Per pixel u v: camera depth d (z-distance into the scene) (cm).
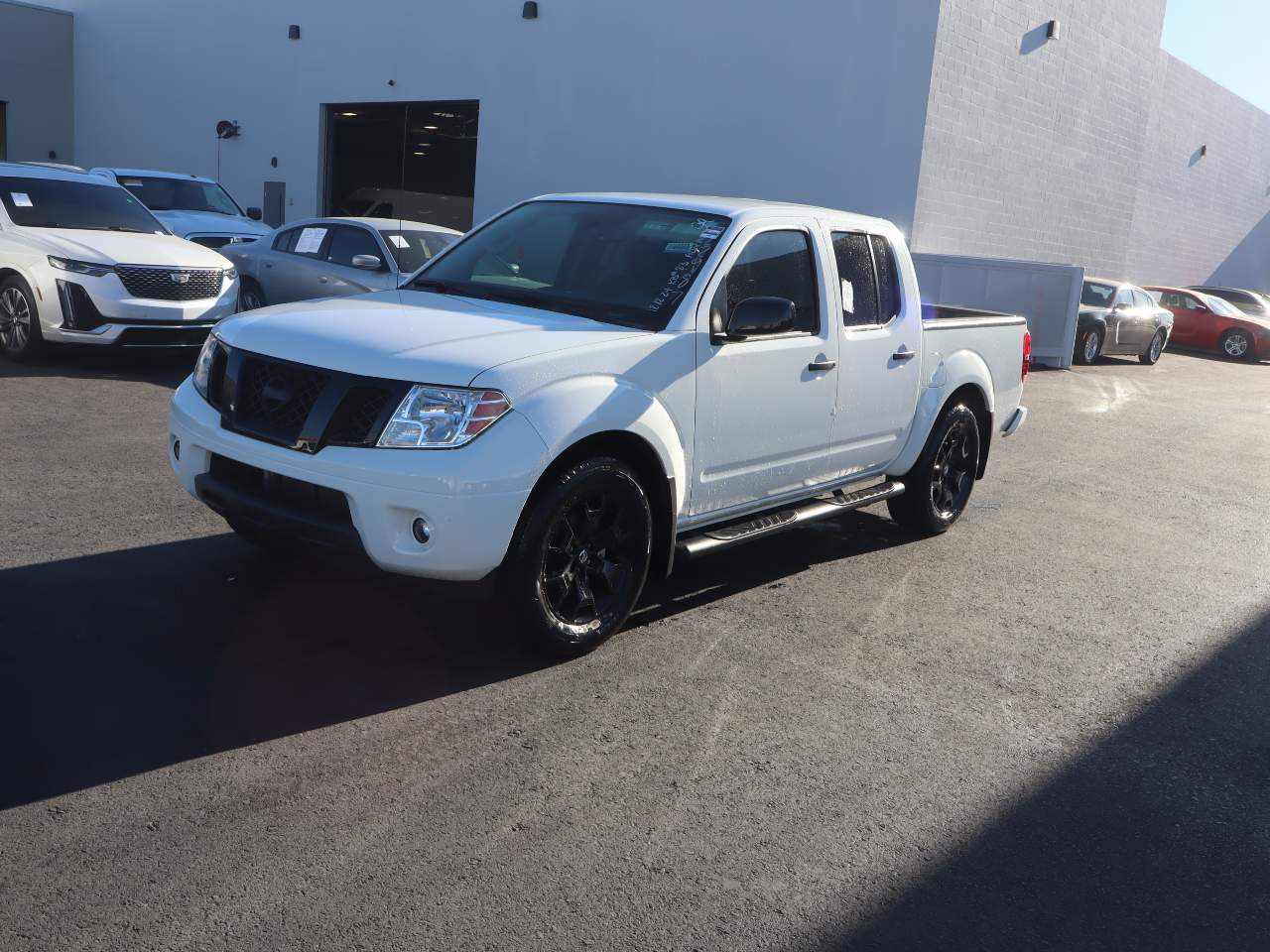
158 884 274
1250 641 533
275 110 2320
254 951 252
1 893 265
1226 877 321
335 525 387
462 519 375
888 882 303
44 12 2617
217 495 420
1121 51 2216
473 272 518
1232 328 2417
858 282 557
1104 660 491
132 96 2583
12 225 995
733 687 426
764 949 269
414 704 387
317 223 1166
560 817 322
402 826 310
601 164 1897
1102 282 1975
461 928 266
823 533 673
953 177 1747
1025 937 284
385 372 385
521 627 414
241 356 420
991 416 686
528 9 1925
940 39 1612
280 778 330
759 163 1752
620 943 266
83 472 642
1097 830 341
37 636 414
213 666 402
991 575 608
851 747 384
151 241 1025
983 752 390
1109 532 734
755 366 481
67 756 332
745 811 335
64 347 1110
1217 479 955
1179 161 3031
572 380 406
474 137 2052
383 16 2122
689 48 1783
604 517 435
